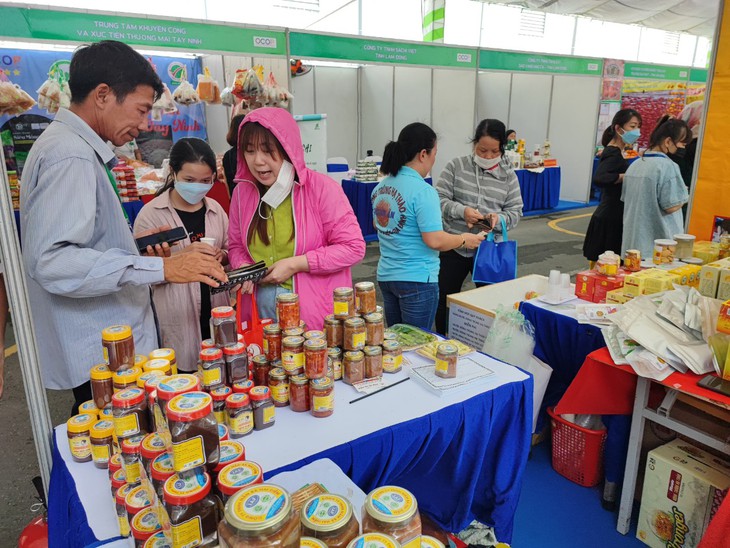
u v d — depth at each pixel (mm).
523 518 2154
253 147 1760
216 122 7945
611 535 2064
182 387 944
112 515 1050
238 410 1279
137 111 1441
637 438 1982
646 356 1896
